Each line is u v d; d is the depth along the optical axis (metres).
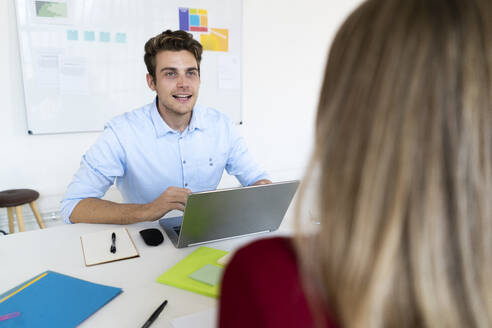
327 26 3.23
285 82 3.15
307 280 0.34
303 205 0.36
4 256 1.06
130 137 1.65
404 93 0.31
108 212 1.31
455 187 0.30
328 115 0.35
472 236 0.30
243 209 1.11
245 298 0.34
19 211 2.26
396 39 0.32
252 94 3.03
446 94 0.30
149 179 1.72
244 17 2.87
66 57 2.38
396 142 0.31
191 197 0.99
